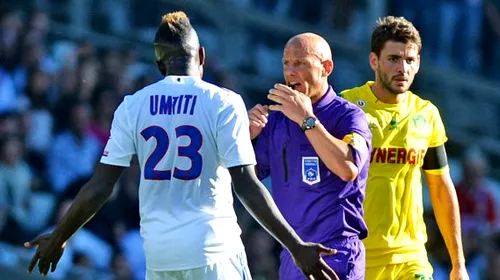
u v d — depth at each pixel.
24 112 47.22
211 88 21.09
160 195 20.95
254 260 47.34
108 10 53.44
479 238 51.28
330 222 22.97
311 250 20.33
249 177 20.67
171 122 20.92
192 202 20.88
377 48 25.28
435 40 61.06
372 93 25.62
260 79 56.38
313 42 23.09
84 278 43.56
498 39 63.59
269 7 59.47
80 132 48.19
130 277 45.28
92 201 21.02
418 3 60.62
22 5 51.50
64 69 49.59
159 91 21.12
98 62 51.00
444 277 45.00
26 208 45.81
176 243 20.77
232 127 20.80
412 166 25.45
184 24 21.48
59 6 52.62
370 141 22.97
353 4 60.44
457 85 60.84
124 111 21.19
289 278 23.48
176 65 21.30
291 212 23.28
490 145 60.78
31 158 46.94
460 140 60.09
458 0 61.59
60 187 47.00
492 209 52.59
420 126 25.56
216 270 20.80
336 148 22.11
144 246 21.16
